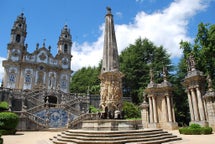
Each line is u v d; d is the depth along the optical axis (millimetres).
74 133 12172
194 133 16766
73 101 40625
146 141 11117
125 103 31922
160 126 24391
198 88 20297
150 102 25875
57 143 12055
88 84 61250
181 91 39125
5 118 20609
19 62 51500
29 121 27125
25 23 56156
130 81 45375
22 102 37562
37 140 15250
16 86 49656
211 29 26859
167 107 24453
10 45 51969
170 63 44312
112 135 10977
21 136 18719
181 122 36344
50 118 29859
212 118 18234
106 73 16062
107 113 14883
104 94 15633
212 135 15609
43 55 56094
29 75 52188
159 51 46375
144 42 49094
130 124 13234
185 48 30031
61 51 59500
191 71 21688
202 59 27188
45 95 42812
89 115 31078
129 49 51125
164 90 25219
